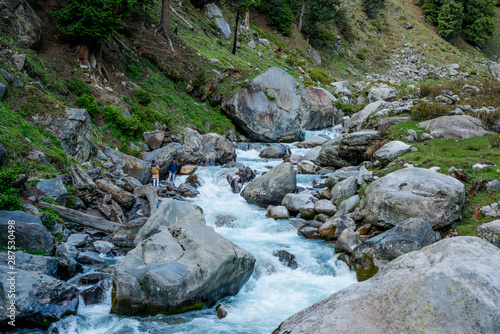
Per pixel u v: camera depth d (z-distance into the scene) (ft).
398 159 58.75
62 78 73.36
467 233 40.01
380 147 66.80
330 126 133.59
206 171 75.31
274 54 170.30
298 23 213.66
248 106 110.01
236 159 91.30
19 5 70.95
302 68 171.22
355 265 37.55
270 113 111.96
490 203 44.37
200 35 144.36
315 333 13.71
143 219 46.62
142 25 113.50
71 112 61.00
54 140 57.77
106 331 26.35
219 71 121.08
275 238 46.98
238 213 55.88
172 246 31.65
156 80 103.04
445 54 232.73
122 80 89.86
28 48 70.08
